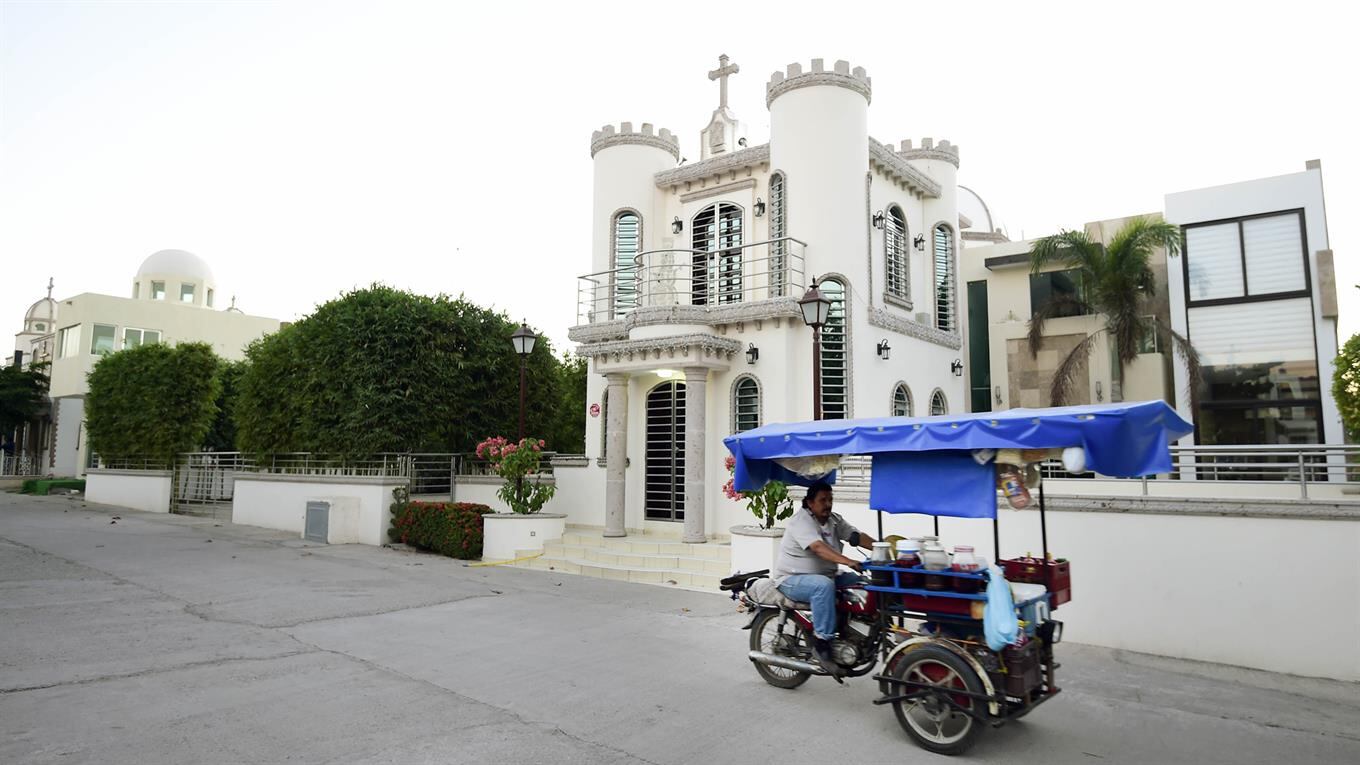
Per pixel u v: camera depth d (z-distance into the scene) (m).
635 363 15.89
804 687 7.30
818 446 6.98
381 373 19.03
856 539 7.39
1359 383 13.36
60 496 32.09
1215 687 7.61
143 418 27.31
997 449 6.08
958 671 5.72
